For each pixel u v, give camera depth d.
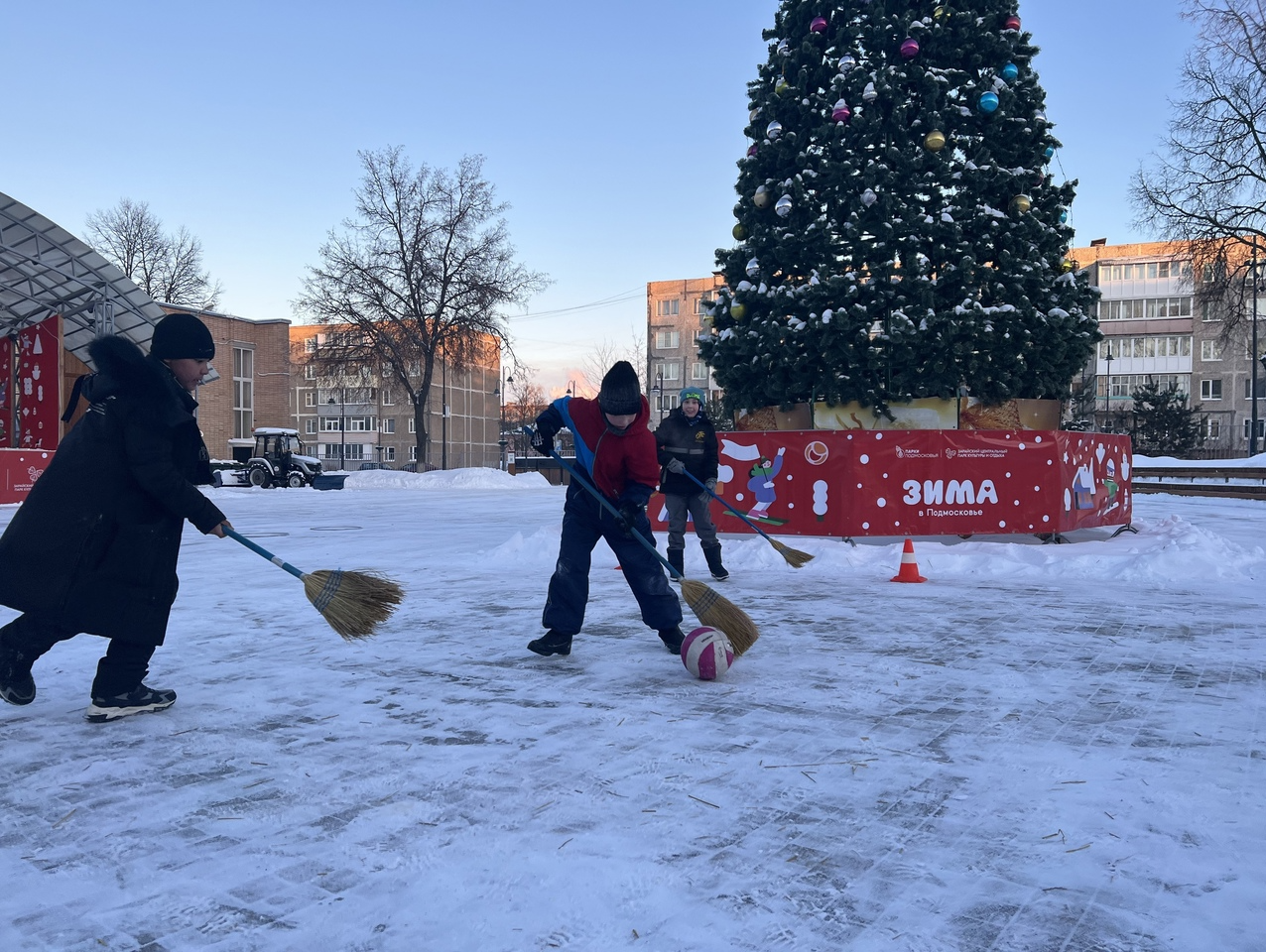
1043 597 6.77
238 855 2.37
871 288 11.31
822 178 11.46
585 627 5.61
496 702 3.86
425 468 40.44
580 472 4.68
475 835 2.49
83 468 3.36
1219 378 65.88
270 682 4.21
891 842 2.45
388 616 3.86
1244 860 2.34
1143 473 35.31
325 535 13.12
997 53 11.58
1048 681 4.23
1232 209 28.56
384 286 39.41
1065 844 2.44
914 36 11.45
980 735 3.41
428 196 40.19
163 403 3.38
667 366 77.75
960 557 8.41
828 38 11.95
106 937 1.95
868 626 5.61
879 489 9.62
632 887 2.19
